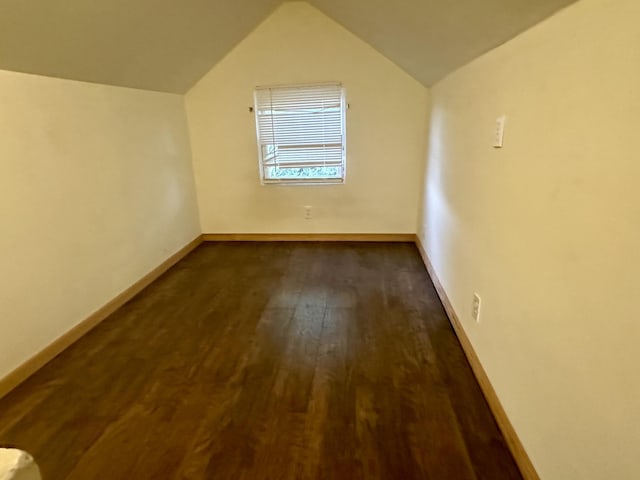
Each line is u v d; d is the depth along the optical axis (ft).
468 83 6.95
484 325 5.99
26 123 6.49
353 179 12.39
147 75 9.32
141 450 5.01
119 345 7.36
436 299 8.93
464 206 7.15
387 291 9.33
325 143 12.11
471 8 4.72
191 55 9.88
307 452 4.93
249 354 6.98
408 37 7.75
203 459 4.87
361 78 11.40
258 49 11.41
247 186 12.76
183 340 7.48
